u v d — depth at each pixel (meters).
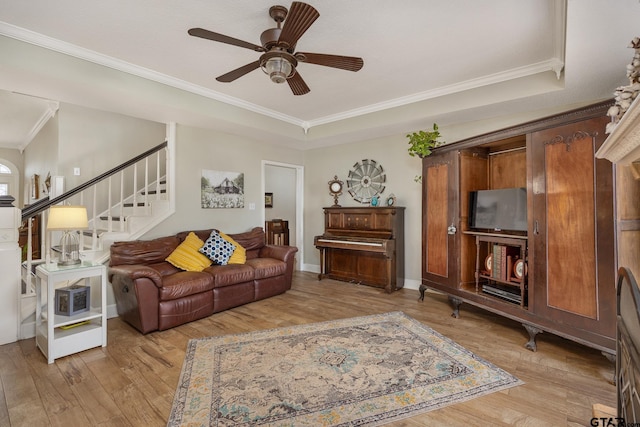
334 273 5.20
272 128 4.57
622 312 0.97
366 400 1.88
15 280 2.76
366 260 4.78
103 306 2.67
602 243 2.13
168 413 1.78
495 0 2.05
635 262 2.10
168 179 4.07
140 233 3.77
